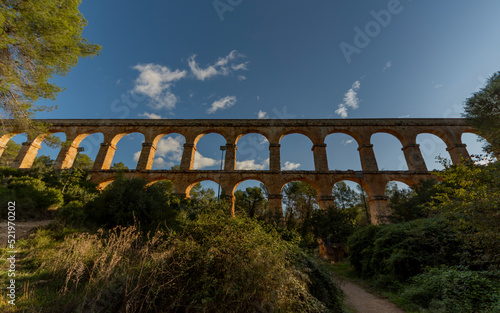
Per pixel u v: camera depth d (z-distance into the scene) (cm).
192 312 436
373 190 2703
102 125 3180
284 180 2811
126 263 584
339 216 2309
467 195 747
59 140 1469
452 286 720
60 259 646
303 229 2442
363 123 3130
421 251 1003
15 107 1255
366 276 1236
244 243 529
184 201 2397
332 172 2825
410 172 2761
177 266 508
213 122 3238
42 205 1555
